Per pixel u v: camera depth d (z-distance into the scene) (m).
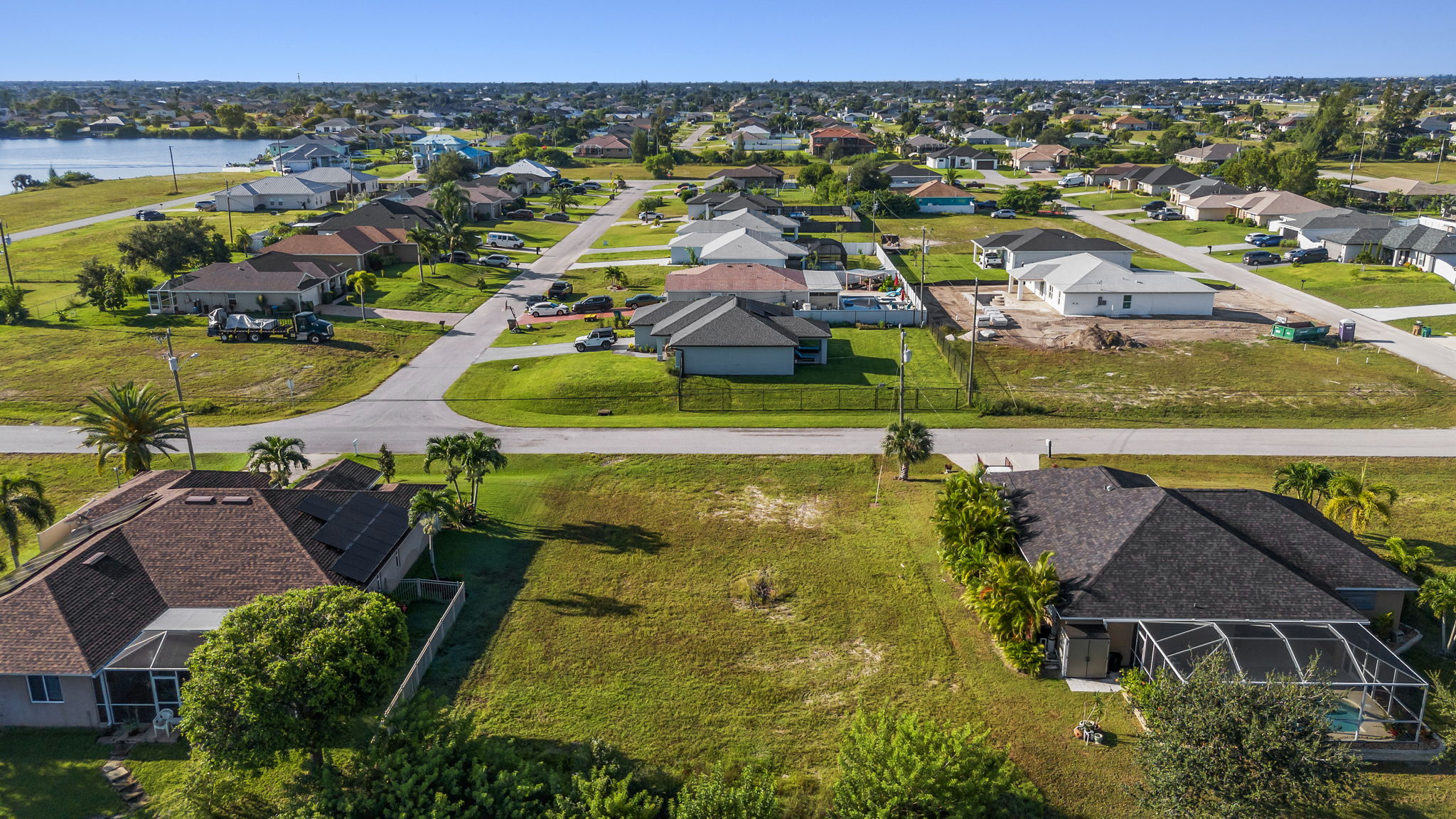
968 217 157.75
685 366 73.19
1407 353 77.69
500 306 97.56
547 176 183.62
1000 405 66.25
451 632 38.69
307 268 94.75
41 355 77.00
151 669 32.22
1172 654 33.06
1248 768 26.05
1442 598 35.75
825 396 69.00
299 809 26.06
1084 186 191.62
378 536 41.94
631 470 56.03
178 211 149.12
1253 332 84.69
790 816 28.44
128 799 29.27
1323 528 40.03
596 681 35.50
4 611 33.31
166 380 72.00
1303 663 33.38
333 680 27.30
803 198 175.50
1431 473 55.25
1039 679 35.53
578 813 26.58
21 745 31.77
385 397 69.56
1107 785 29.94
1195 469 56.28
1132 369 74.81
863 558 45.31
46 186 177.12
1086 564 37.28
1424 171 197.38
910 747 27.23
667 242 131.62
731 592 42.25
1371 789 29.45
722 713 33.69
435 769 27.25
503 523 49.09
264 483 47.38
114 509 43.88
